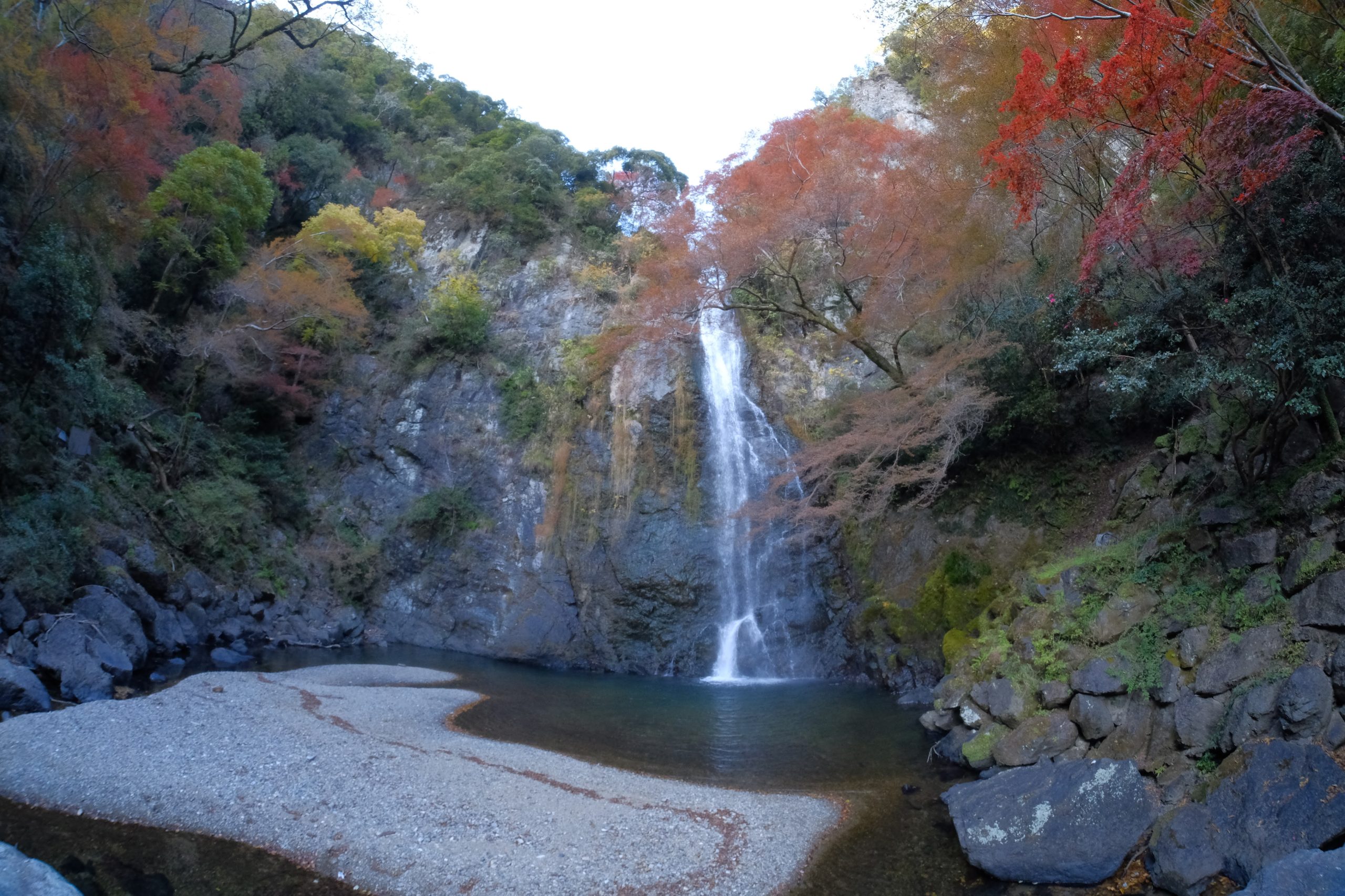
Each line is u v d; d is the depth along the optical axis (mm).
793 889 7438
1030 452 17375
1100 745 9531
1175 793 7914
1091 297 13586
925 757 11617
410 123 44594
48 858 7695
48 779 9383
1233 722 8023
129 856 7832
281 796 9242
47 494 16703
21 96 17062
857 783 10602
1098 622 10859
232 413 26656
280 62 34938
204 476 24297
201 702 13312
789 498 22656
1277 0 10305
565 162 42031
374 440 28531
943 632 16781
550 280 33219
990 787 9031
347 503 27438
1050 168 14250
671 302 19078
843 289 18344
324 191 33656
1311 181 8891
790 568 22438
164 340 24125
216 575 22297
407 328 30562
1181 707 8773
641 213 35406
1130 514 13367
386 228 31500
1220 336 9984
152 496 21531
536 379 28641
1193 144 9727
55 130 17875
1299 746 7027
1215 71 9109
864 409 17375
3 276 17156
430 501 26297
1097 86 10156
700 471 25359
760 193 18406
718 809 9328
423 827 8469
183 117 26172
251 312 26094
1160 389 12156
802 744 12750
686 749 12508
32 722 11320
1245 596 9055
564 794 9648
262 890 7258
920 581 18172
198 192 23688
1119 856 7414
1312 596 8195
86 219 19844
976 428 17172
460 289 30531
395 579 25953
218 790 9328
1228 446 11367
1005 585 15883
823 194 16906
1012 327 16281
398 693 15984
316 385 28922
